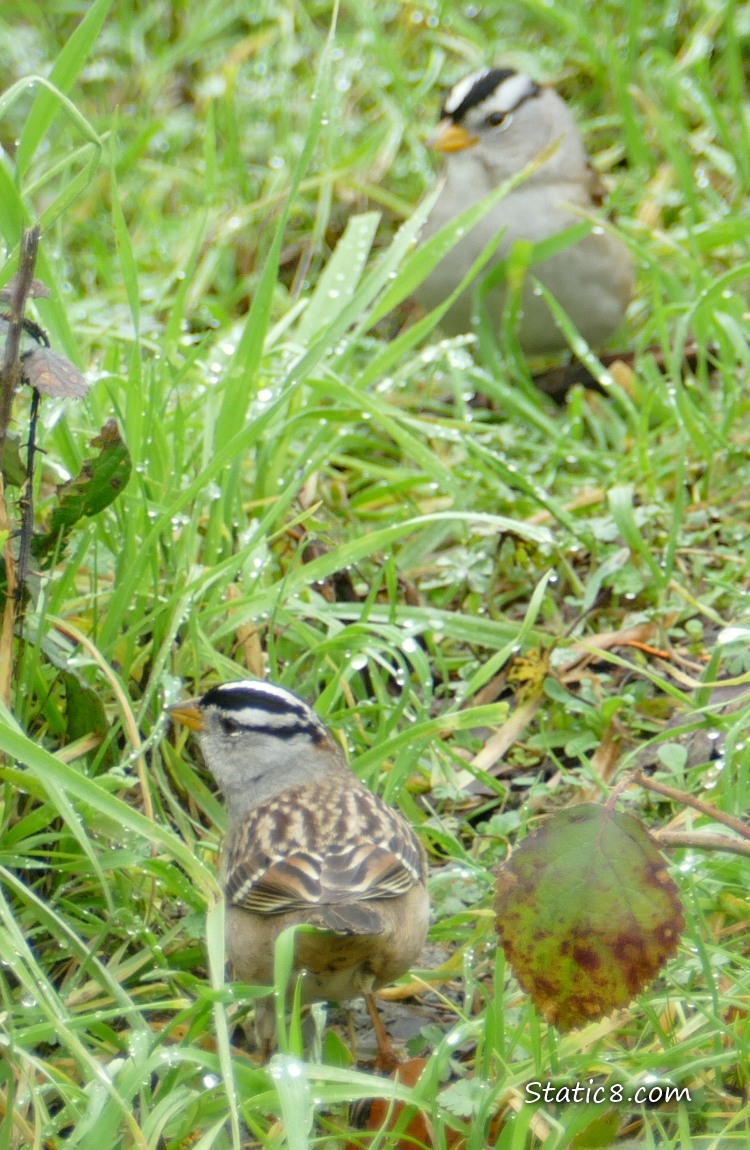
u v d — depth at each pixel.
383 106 16.05
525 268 12.17
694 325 11.23
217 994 5.71
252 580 8.70
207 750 7.49
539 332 12.84
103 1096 5.57
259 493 9.86
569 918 5.58
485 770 8.48
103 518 8.63
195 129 16.36
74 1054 5.66
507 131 13.00
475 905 7.38
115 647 8.13
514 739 8.67
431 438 11.72
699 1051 6.13
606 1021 6.13
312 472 9.80
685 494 10.85
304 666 8.91
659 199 14.50
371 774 7.66
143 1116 5.71
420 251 10.37
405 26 17.03
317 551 9.75
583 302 12.59
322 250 14.44
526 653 9.19
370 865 6.18
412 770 8.02
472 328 13.15
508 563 10.20
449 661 9.35
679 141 14.98
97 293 13.75
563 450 11.09
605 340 13.01
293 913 6.14
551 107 13.12
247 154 15.96
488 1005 5.93
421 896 6.52
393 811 6.82
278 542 9.78
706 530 10.31
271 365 11.52
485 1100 5.62
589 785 8.15
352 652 8.45
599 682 9.07
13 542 7.26
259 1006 6.47
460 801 8.33
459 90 13.20
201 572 8.57
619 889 5.59
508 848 7.73
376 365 10.45
